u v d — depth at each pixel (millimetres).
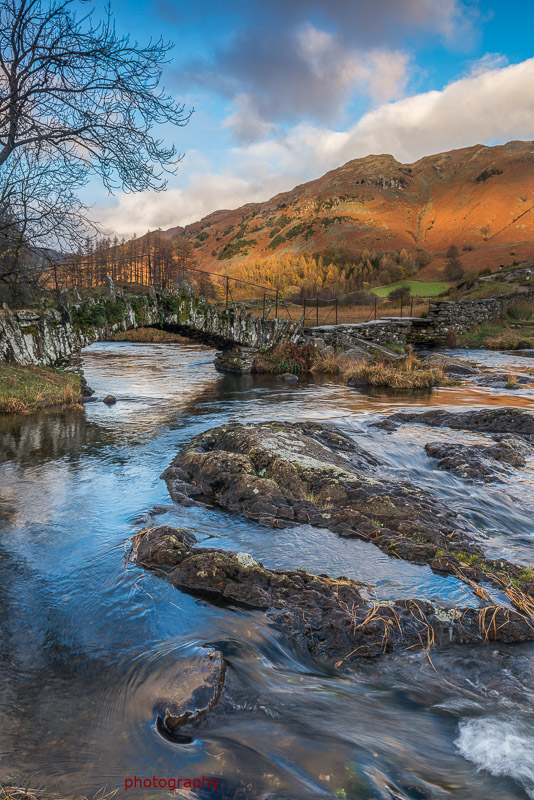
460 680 3645
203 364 26422
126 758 2746
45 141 12234
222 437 9250
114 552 5398
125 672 3482
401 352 27938
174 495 7027
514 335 35594
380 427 12031
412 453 9945
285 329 24688
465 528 6375
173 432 11242
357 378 20016
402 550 5523
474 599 4691
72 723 3006
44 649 3758
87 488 7492
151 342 41906
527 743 3004
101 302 17781
